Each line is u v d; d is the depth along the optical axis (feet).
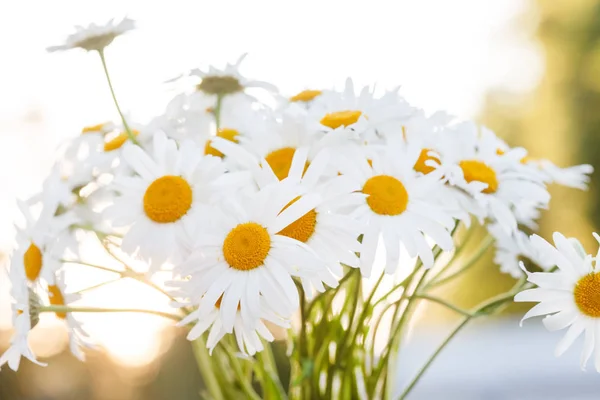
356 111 1.54
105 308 1.48
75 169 1.58
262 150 1.49
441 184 1.45
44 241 1.49
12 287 1.48
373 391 1.52
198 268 1.37
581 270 1.40
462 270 1.62
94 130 1.72
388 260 1.40
